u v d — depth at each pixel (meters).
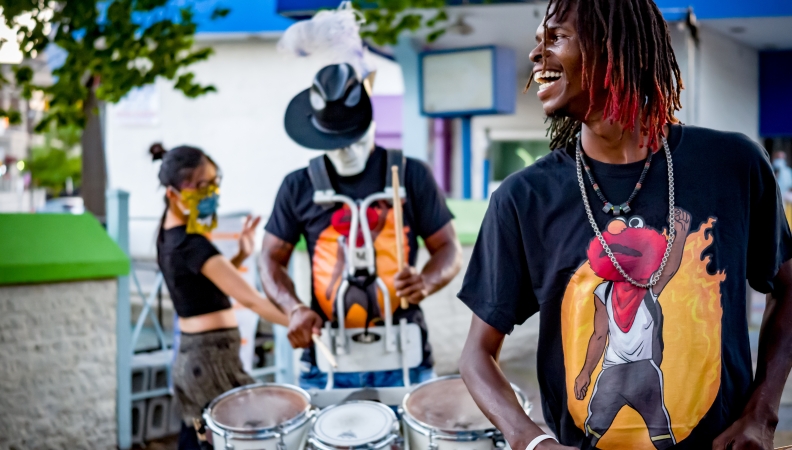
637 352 1.36
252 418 2.14
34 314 3.50
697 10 6.06
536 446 1.34
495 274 1.51
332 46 2.76
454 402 2.13
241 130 9.30
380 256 2.69
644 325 1.36
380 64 10.01
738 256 1.37
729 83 7.17
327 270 2.70
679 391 1.34
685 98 5.73
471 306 1.55
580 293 1.40
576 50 1.34
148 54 5.04
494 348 1.55
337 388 2.64
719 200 1.37
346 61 2.76
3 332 3.40
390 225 2.71
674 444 1.35
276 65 9.19
